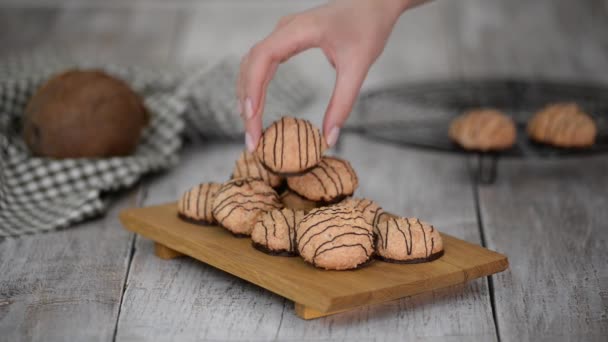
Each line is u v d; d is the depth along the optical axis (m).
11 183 1.94
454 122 2.10
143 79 2.50
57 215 1.81
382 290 1.24
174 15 3.86
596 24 3.60
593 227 1.75
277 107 2.56
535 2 3.96
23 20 3.71
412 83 2.87
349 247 1.30
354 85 1.42
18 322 1.32
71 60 2.67
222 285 1.45
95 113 1.98
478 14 3.79
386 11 1.46
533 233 1.71
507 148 2.03
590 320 1.31
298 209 1.50
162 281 1.47
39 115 1.97
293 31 1.38
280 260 1.36
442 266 1.34
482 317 1.32
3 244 1.67
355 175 1.54
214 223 1.54
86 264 1.56
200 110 2.37
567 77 2.89
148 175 2.15
